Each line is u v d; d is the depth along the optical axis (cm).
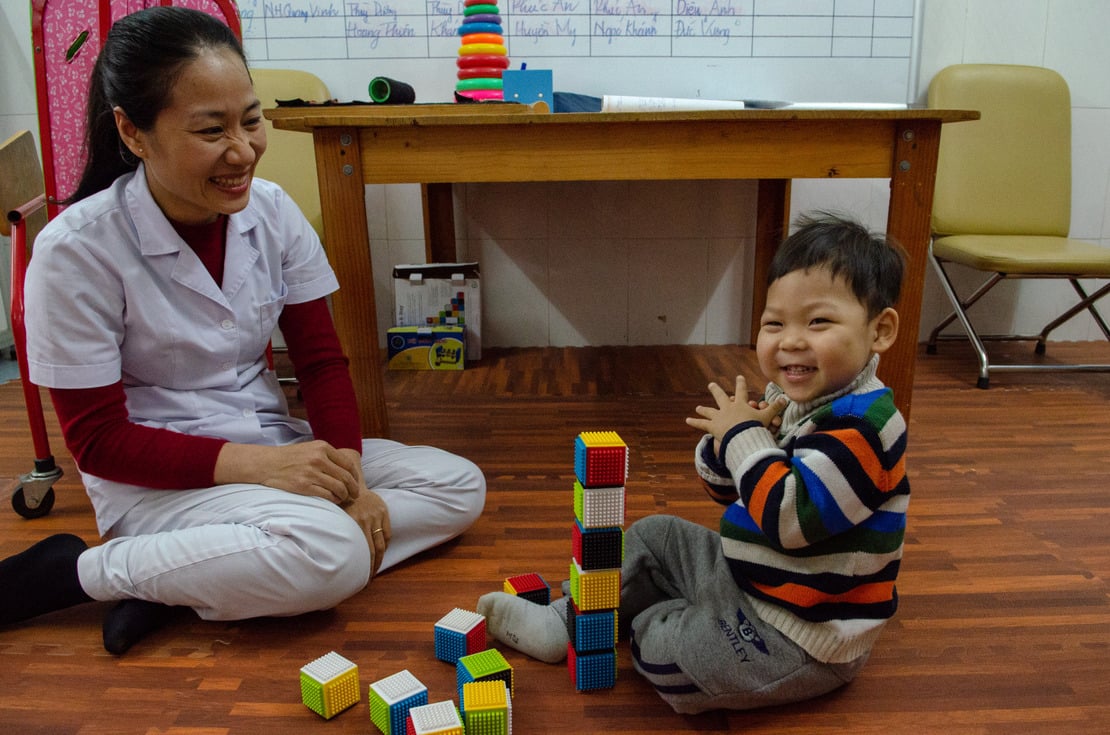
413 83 262
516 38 259
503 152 157
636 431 198
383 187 272
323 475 115
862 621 93
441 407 219
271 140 240
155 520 116
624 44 260
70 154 149
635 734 95
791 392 95
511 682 100
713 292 281
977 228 255
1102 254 224
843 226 96
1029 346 283
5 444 193
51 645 112
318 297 137
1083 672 106
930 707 99
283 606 111
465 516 138
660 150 157
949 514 153
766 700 96
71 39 147
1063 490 163
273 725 96
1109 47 267
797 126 156
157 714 98
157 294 113
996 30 267
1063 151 257
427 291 258
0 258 265
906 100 265
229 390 126
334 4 256
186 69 97
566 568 133
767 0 257
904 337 167
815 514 86
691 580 104
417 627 117
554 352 277
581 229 276
